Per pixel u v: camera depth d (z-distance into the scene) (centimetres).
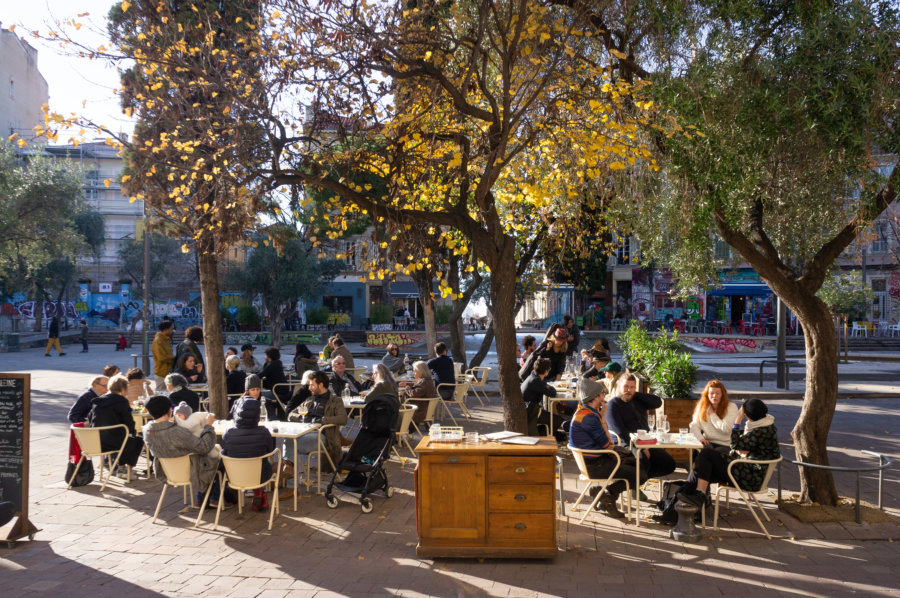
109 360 2858
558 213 1132
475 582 540
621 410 761
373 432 759
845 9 703
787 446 1109
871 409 1544
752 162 738
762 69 732
